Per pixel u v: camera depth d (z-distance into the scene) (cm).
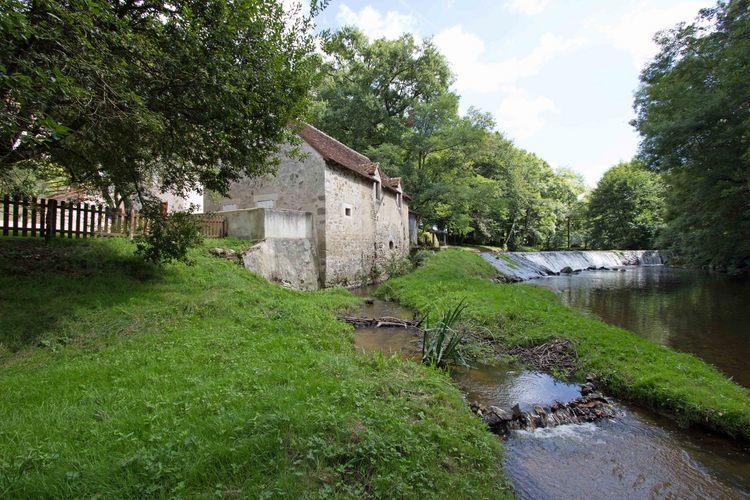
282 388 436
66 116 557
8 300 614
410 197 2670
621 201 4619
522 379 672
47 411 358
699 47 1465
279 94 751
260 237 1329
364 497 284
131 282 820
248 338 663
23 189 1063
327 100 3002
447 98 2677
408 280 1666
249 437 318
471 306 1111
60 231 897
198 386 430
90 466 274
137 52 528
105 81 500
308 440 321
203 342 609
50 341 551
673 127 1488
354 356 650
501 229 4447
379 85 3025
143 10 598
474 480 350
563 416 539
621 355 731
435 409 465
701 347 912
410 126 3059
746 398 552
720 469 430
